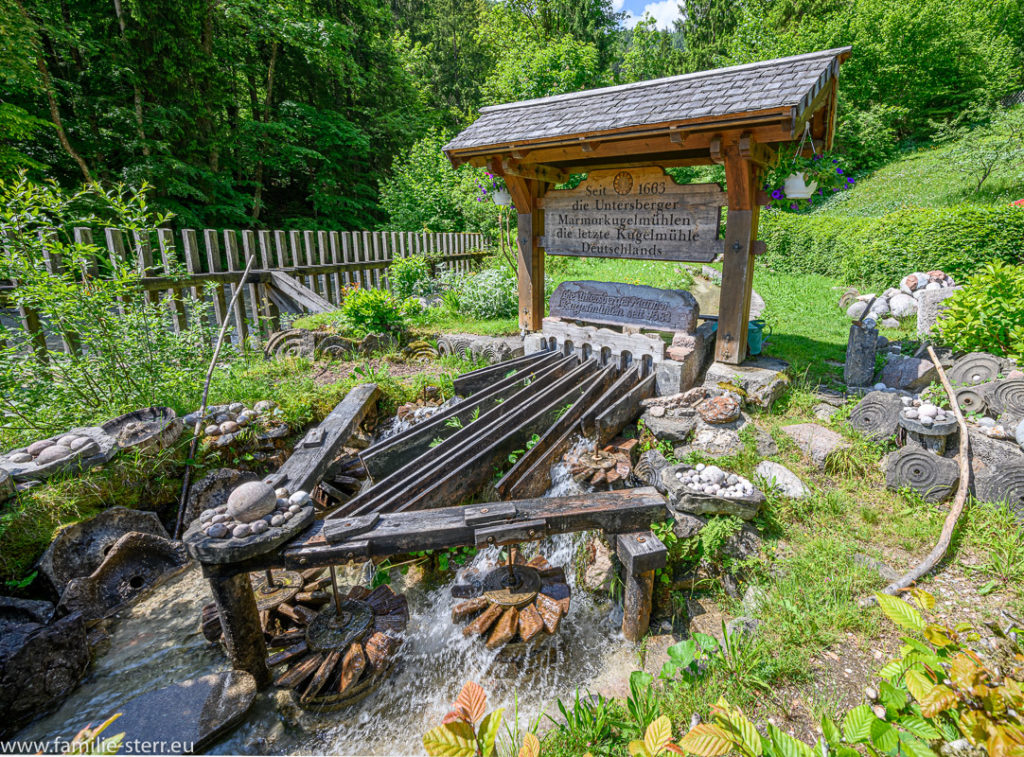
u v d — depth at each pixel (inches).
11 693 100.8
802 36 872.9
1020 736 58.9
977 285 191.9
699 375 199.5
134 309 175.6
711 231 186.4
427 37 1163.3
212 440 165.9
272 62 721.6
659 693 100.7
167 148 540.1
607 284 208.7
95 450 144.3
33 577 123.4
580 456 154.5
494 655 118.3
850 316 302.2
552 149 188.4
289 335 263.7
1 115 387.5
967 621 104.3
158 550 143.9
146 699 105.4
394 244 417.4
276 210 836.0
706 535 124.4
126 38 508.7
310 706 105.4
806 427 165.9
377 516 112.0
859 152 773.9
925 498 139.3
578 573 142.9
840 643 104.7
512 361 211.6
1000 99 781.3
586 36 853.2
